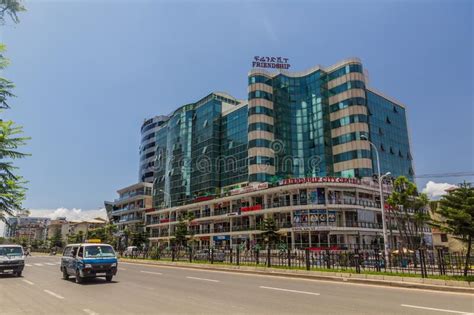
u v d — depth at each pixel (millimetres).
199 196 66062
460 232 14922
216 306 9430
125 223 86500
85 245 16344
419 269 16594
